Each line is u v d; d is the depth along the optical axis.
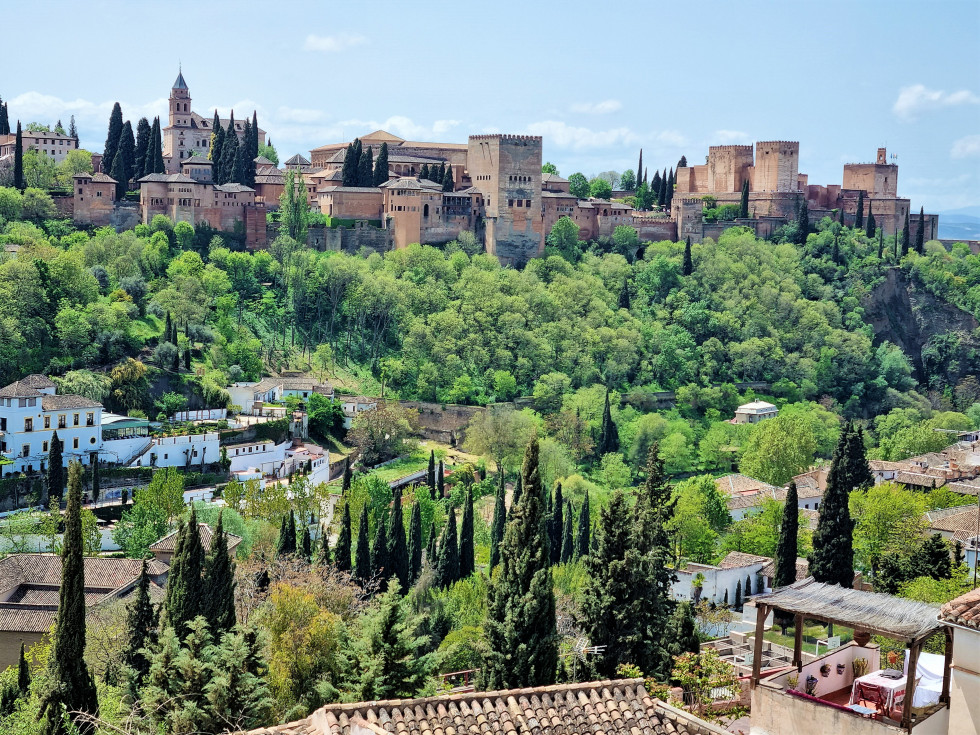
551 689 45.03
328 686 65.62
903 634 44.28
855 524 148.12
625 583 74.81
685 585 137.62
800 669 49.25
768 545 155.88
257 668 64.25
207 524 144.88
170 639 65.00
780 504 170.00
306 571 112.06
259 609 83.56
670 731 44.34
